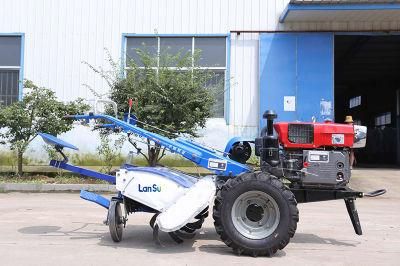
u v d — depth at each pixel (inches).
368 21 628.7
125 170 242.5
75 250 231.3
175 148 255.8
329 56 628.7
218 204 227.1
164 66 534.0
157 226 241.4
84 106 537.3
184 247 243.0
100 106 538.6
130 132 287.9
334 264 214.4
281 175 249.0
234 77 631.8
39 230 280.2
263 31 632.4
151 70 524.1
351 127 251.9
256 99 629.3
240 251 224.5
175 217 222.4
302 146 250.1
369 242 264.4
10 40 655.8
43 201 410.6
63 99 644.1
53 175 563.8
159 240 256.4
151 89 510.0
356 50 840.9
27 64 649.6
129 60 609.9
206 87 565.9
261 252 222.8
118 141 545.6
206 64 636.7
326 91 625.9
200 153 254.1
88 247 238.2
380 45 815.1
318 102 625.3
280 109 625.6
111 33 645.9
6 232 273.3
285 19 617.3
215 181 251.6
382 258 227.5
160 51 603.8
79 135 630.5
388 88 1125.7
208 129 624.7
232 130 624.4
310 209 387.5
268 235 223.8
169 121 510.9
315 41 630.5
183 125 515.2
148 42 644.7
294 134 251.1
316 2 571.5
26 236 262.8
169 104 509.4
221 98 629.0
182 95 509.0
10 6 654.5
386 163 984.3
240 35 634.8
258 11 633.6
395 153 1004.6
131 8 645.9
